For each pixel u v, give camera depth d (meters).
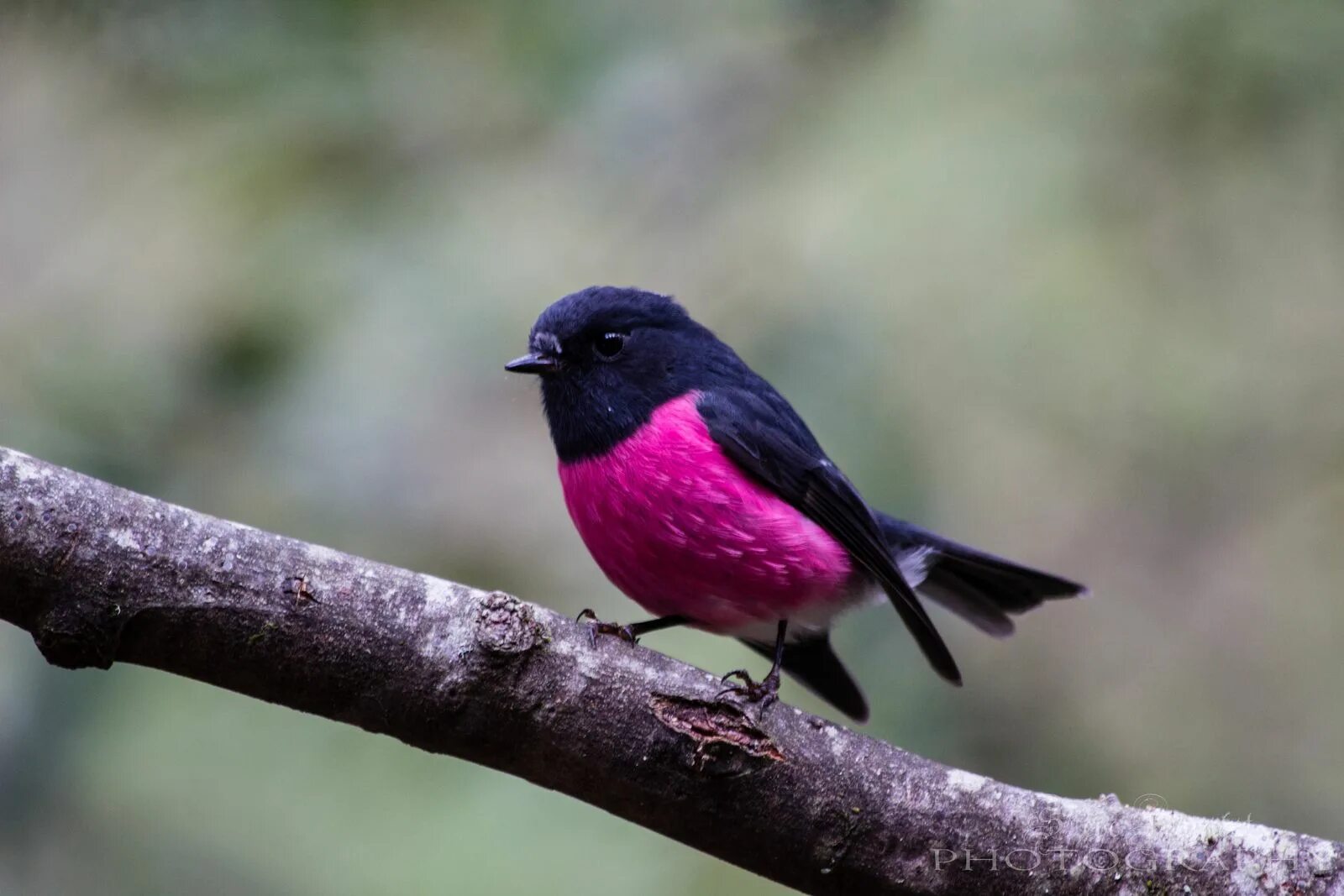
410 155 10.36
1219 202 11.32
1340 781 11.02
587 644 5.71
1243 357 11.69
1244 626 11.56
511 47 9.98
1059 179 10.99
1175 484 11.78
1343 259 11.53
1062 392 11.41
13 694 8.99
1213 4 10.70
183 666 5.41
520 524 10.43
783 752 5.79
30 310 10.01
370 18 9.77
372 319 9.95
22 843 9.05
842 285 10.52
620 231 10.75
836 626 8.64
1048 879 5.85
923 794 5.88
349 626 5.45
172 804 9.46
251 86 9.76
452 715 5.57
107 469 9.22
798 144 11.09
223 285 9.85
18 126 10.23
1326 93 10.80
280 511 9.61
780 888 9.52
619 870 9.55
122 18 9.37
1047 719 10.95
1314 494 11.85
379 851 9.55
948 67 11.10
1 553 5.14
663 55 10.27
